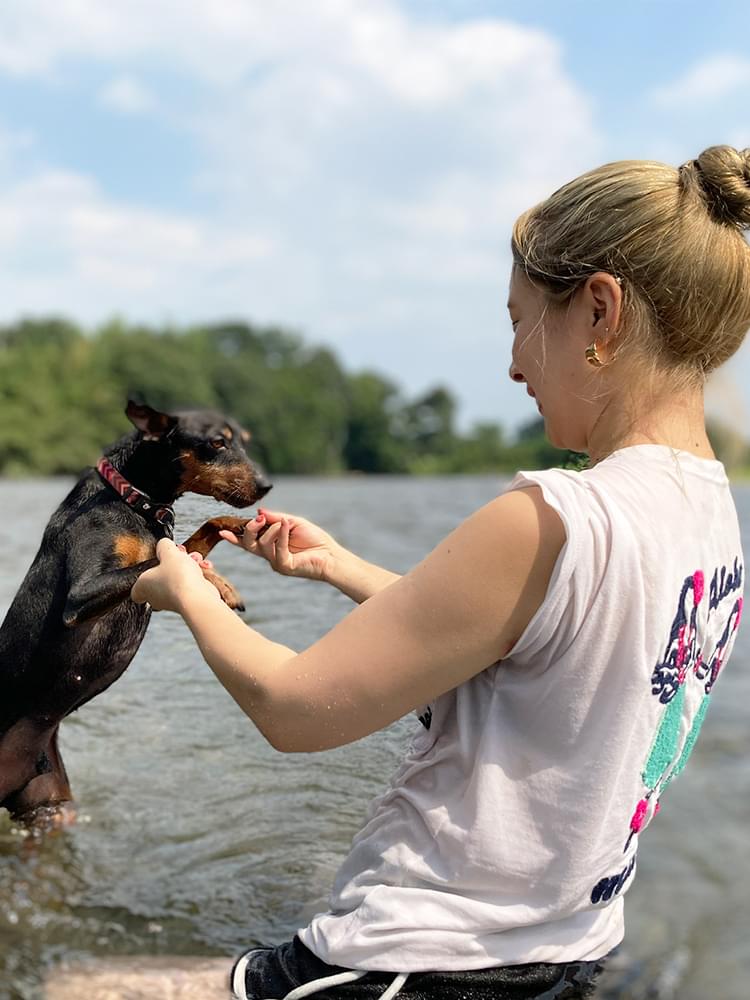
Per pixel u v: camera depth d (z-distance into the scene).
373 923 1.68
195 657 4.65
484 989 1.66
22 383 64.25
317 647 1.69
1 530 12.71
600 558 1.54
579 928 1.73
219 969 2.41
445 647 1.60
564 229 1.71
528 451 71.50
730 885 3.16
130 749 4.04
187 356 80.00
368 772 3.12
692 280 1.64
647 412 1.72
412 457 101.25
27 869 3.29
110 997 2.35
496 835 1.63
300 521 2.43
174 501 3.88
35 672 3.72
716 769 4.32
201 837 3.37
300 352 107.50
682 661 1.66
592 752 1.60
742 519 16.22
